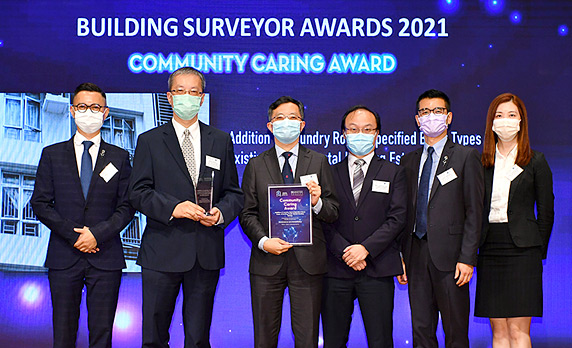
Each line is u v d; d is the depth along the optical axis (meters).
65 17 4.04
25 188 3.90
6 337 3.88
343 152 3.99
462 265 2.96
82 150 3.30
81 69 4.01
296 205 2.94
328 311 3.14
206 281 2.94
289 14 4.05
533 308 3.03
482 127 3.98
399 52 4.02
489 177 3.14
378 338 3.06
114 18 4.04
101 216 3.17
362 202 3.16
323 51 4.03
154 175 2.93
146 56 4.02
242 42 4.04
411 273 3.13
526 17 4.03
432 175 3.17
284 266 2.97
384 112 4.00
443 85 4.01
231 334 3.93
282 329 3.93
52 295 3.14
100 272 3.14
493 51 4.01
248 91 4.02
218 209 2.88
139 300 3.89
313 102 4.01
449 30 4.03
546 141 3.97
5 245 3.87
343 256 3.05
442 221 3.03
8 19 4.03
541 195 3.10
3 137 3.90
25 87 4.00
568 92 3.99
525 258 3.05
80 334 3.90
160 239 2.90
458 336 3.00
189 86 2.96
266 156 3.17
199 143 3.05
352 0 4.05
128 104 3.96
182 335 3.92
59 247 3.14
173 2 4.05
